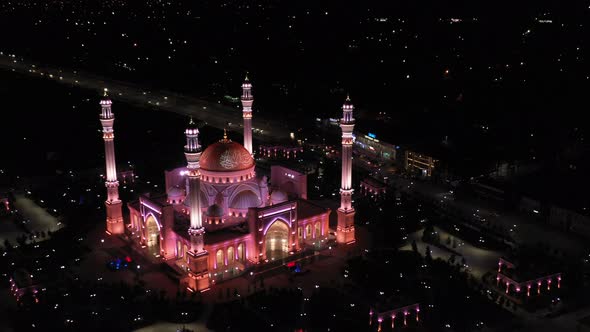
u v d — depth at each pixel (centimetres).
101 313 10694
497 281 11725
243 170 13038
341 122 13050
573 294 11419
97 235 14100
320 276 12150
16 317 10612
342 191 13425
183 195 13800
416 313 10619
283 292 11350
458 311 10744
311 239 13562
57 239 13438
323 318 10569
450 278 11775
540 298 11225
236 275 12138
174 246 12744
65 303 10988
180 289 11712
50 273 12044
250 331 10150
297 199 14350
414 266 12281
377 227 14488
